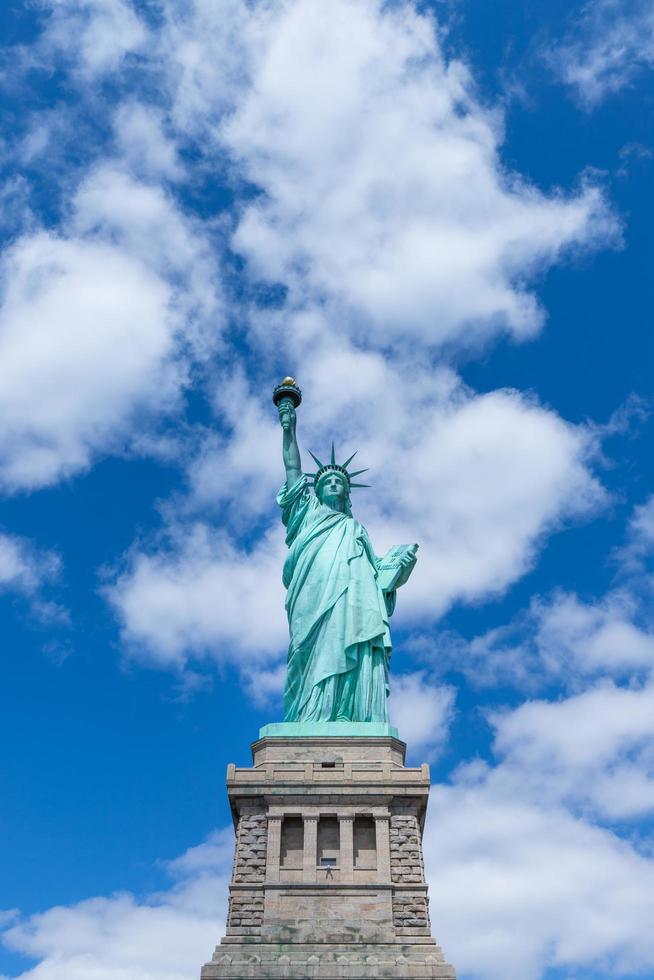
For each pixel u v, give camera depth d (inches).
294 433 4052.7
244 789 2962.6
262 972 2559.1
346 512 3922.2
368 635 3405.5
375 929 2684.5
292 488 3863.2
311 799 2947.8
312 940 2664.9
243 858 2849.4
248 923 2716.5
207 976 2554.1
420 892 2770.7
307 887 2770.7
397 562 3759.8
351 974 2556.6
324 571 3565.5
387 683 3430.1
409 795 2947.8
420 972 2559.1
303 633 3442.4
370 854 2861.7
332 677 3312.0
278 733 3149.6
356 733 3142.2
